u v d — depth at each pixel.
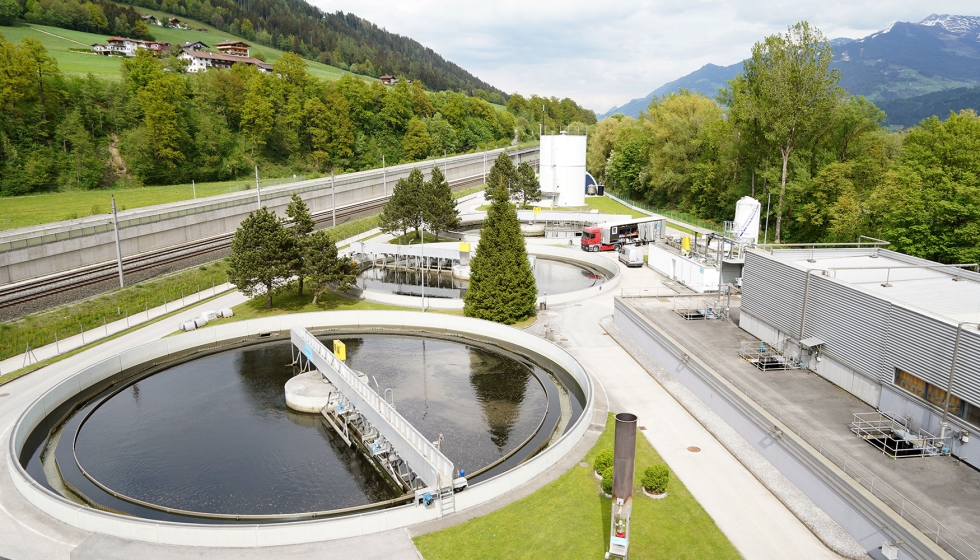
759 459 30.53
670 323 47.50
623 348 47.50
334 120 158.75
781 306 40.47
